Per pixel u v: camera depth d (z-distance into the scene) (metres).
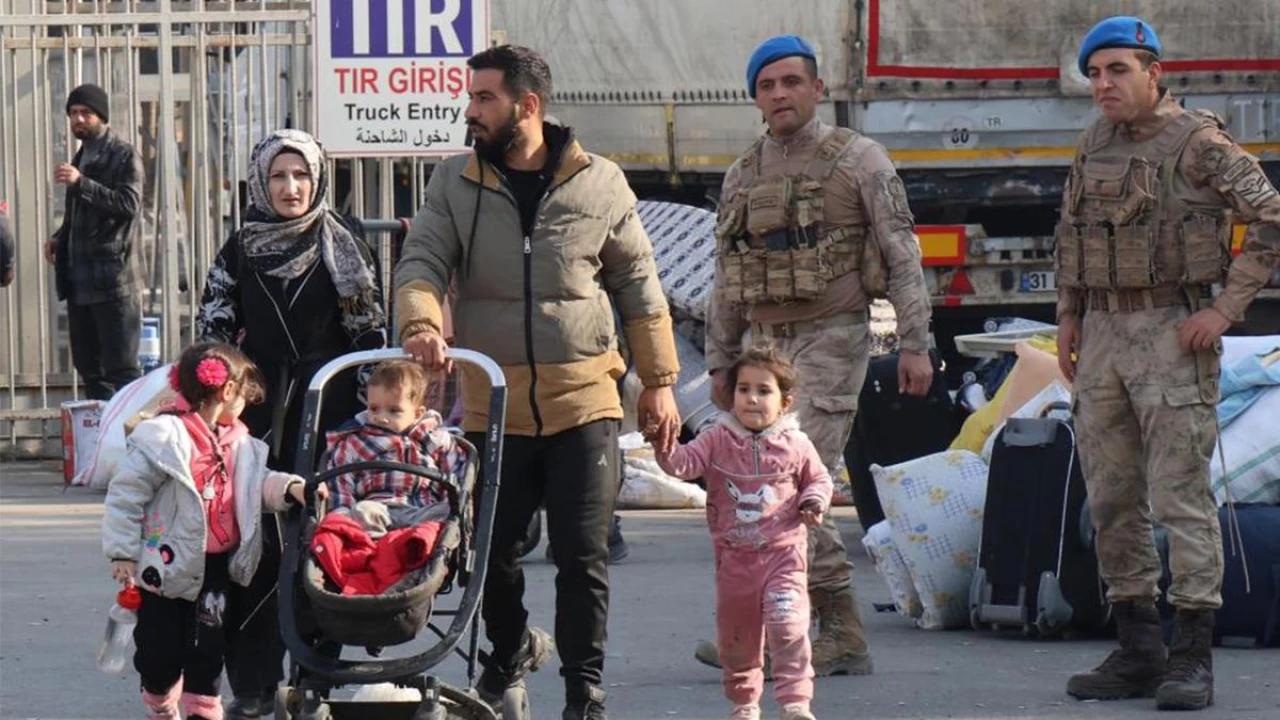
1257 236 9.29
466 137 15.93
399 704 8.04
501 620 8.78
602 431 8.55
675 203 21.44
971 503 11.66
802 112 10.18
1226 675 10.18
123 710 9.59
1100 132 9.65
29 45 19.81
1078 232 9.62
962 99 20.42
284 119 20.41
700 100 20.70
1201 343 9.37
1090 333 9.68
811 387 10.05
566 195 8.53
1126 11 20.42
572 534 8.48
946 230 20.86
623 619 12.02
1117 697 9.67
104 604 12.52
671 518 16.77
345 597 7.40
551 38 21.14
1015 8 20.34
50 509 17.05
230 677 8.61
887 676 10.27
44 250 19.72
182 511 8.05
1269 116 20.62
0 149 20.36
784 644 8.60
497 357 8.50
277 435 8.98
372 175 20.02
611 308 8.66
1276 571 10.82
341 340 9.12
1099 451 9.70
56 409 20.20
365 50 15.87
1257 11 20.56
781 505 8.65
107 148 19.02
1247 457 11.42
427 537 7.61
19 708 9.62
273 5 20.66
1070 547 11.15
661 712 9.48
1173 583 9.52
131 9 19.94
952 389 20.22
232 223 19.33
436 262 8.53
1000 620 11.27
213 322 9.09
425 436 8.13
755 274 10.12
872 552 12.09
